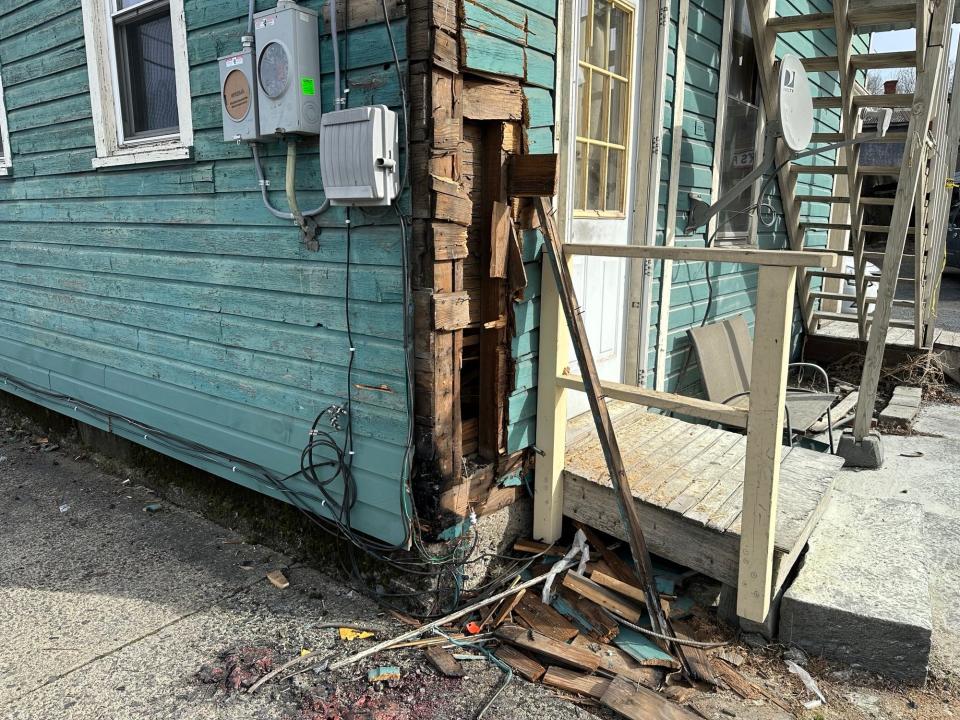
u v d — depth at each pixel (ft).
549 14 8.94
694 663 7.90
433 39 7.38
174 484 12.67
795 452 11.31
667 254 8.04
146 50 11.58
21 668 7.91
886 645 7.95
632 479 9.53
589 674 7.77
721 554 8.38
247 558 10.46
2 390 17.85
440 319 7.96
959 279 45.50
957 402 20.01
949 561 10.77
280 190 9.24
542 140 9.05
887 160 48.16
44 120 13.65
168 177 11.02
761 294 7.38
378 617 8.80
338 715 7.07
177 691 7.47
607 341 12.76
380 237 8.21
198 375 11.30
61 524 11.80
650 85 12.42
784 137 13.48
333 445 9.12
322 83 8.38
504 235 8.63
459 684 7.55
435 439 8.23
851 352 22.98
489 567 9.46
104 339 13.30
